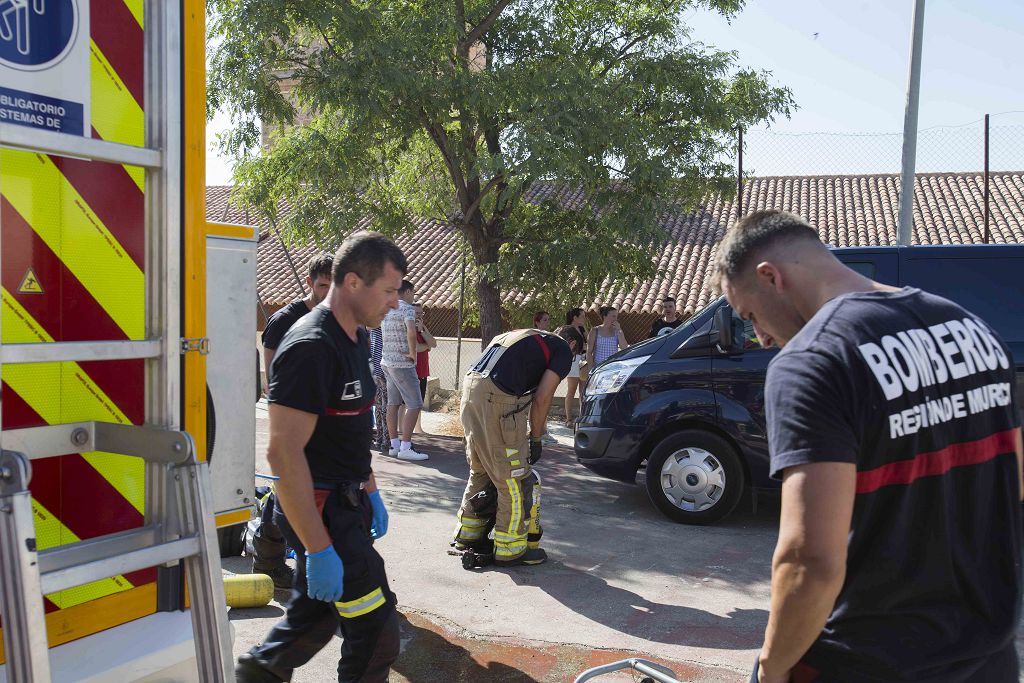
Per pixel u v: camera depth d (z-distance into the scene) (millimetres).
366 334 3080
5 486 1861
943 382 1742
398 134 10766
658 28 11102
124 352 2211
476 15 10773
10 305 2320
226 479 3797
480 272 11430
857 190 20625
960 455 1770
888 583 1729
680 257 17969
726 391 6445
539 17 10695
